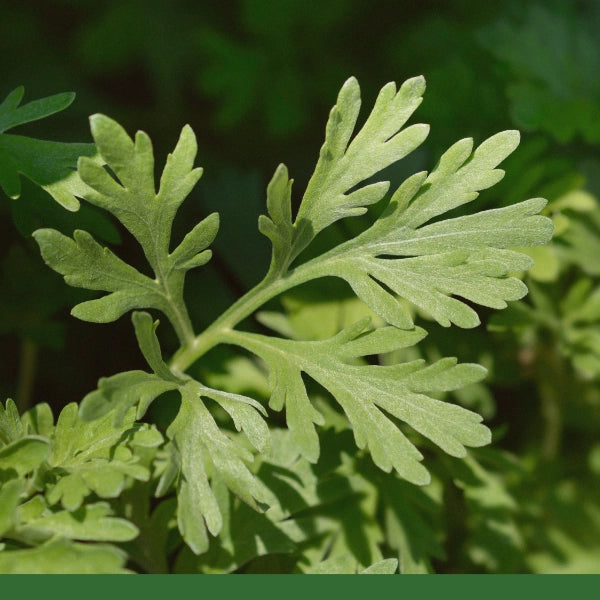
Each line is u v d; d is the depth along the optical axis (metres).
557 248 0.67
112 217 0.68
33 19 0.80
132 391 0.59
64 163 0.62
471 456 0.65
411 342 0.61
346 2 0.77
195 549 0.59
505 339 0.66
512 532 0.64
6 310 0.66
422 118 0.69
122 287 0.60
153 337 0.60
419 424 0.60
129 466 0.59
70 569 0.58
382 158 0.61
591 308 0.67
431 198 0.61
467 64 0.70
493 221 0.61
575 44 0.71
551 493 0.66
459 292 0.60
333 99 0.75
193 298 0.67
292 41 0.77
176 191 0.60
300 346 0.61
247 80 0.74
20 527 0.58
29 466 0.59
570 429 0.67
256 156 0.73
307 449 0.60
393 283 0.61
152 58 0.81
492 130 0.69
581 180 0.66
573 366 0.67
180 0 0.84
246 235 0.69
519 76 0.69
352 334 0.61
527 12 0.71
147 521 0.61
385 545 0.63
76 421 0.60
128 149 0.60
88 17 0.81
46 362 0.67
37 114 0.62
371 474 0.63
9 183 0.61
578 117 0.68
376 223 0.61
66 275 0.60
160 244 0.61
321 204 0.61
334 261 0.61
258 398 0.65
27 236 0.63
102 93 0.80
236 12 0.84
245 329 0.66
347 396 0.60
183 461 0.59
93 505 0.58
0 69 0.76
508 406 0.67
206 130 0.76
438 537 0.64
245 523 0.62
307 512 0.63
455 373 0.60
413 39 0.76
